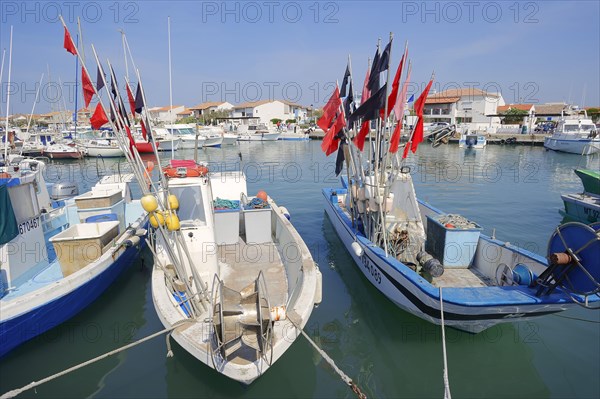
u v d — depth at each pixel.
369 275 7.93
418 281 5.93
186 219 6.44
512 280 6.02
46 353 5.82
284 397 5.05
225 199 9.71
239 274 7.53
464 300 5.27
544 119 55.50
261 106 68.50
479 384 5.27
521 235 10.97
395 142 6.52
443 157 31.33
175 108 66.25
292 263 7.35
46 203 8.71
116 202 8.94
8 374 5.40
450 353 5.91
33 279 6.82
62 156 31.86
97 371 5.44
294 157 31.92
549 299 5.21
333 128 7.80
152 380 5.27
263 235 9.02
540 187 17.94
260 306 4.32
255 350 4.53
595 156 30.44
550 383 5.23
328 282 8.26
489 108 50.75
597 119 51.59
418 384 5.31
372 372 5.54
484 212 13.40
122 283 8.03
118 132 5.21
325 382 5.35
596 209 11.78
